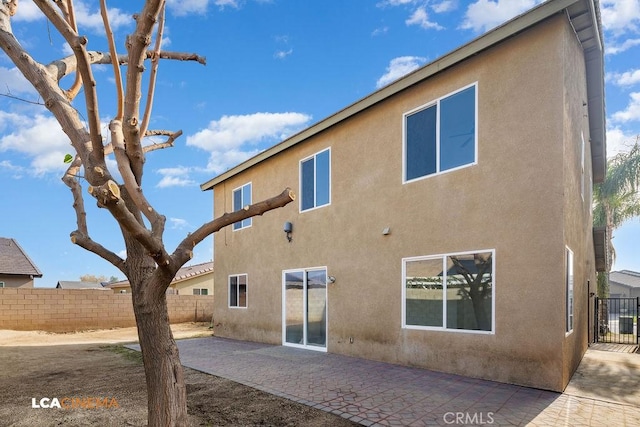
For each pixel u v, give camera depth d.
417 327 8.04
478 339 7.02
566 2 6.30
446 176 7.82
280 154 12.45
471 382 6.71
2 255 25.91
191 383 7.02
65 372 8.27
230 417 5.18
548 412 5.17
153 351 3.02
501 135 7.06
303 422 4.97
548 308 6.26
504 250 6.84
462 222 7.49
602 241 12.83
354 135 9.94
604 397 5.78
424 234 8.12
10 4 3.22
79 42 2.45
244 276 13.65
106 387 6.89
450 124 7.89
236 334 13.82
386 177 9.02
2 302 15.81
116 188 2.09
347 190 9.96
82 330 17.28
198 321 21.42
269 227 12.59
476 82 7.49
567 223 6.57
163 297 3.07
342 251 9.92
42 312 16.59
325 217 10.54
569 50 7.00
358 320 9.33
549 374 6.16
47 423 5.07
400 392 6.17
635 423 4.79
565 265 6.32
